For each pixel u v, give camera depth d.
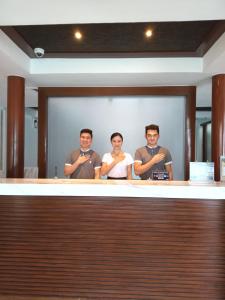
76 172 2.93
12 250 2.14
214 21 2.62
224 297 2.01
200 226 2.01
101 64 3.53
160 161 2.91
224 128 3.49
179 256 2.03
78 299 2.09
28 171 4.61
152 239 2.04
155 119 4.31
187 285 2.03
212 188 1.91
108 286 2.08
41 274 2.12
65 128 4.43
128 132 4.34
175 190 1.93
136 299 2.06
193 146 4.17
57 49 3.39
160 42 3.17
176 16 2.13
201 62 3.47
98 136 4.38
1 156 6.73
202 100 5.42
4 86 4.29
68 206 2.08
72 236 2.09
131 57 3.50
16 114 3.64
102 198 2.06
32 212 2.11
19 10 2.06
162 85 4.17
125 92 4.25
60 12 2.09
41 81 3.97
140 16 2.14
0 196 2.12
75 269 2.10
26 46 3.23
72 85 4.21
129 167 3.02
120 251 2.06
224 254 2.00
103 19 2.20
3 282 2.15
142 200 2.04
